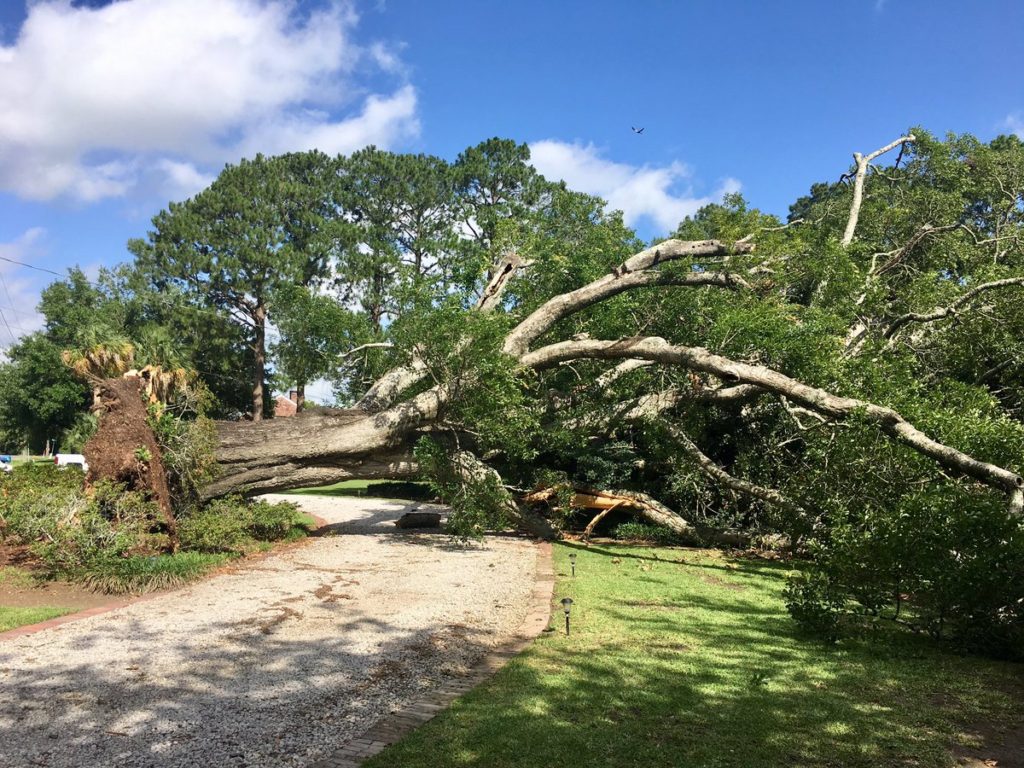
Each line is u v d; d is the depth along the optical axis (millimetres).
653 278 13906
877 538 6738
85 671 5500
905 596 7688
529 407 14273
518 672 5434
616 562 11414
